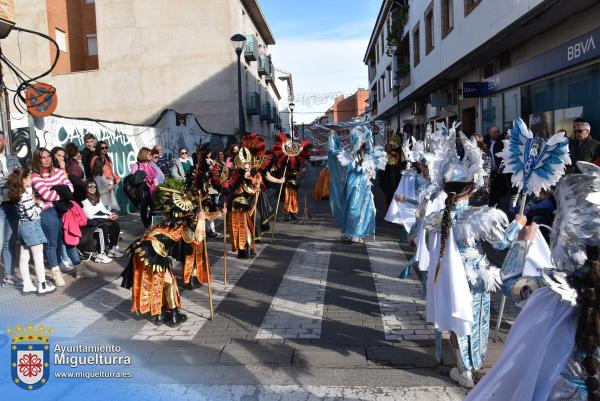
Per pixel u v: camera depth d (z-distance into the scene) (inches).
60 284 278.8
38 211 261.7
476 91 585.9
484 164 169.3
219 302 248.8
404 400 153.2
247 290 267.6
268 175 384.5
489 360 176.2
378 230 434.6
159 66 1023.0
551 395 96.9
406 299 246.1
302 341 198.7
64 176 281.7
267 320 222.5
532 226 141.7
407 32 1015.6
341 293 258.1
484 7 513.0
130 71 1025.5
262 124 1473.9
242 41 665.6
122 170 563.8
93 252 335.6
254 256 345.1
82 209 318.7
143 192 400.5
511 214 358.0
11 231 282.8
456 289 154.6
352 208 372.2
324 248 365.1
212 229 425.4
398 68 1077.1
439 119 873.5
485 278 161.9
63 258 313.7
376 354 185.0
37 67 971.9
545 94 468.1
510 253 183.2
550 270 105.0
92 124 502.3
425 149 211.9
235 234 334.0
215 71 1021.2
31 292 268.7
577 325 95.8
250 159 331.6
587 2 363.3
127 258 346.0
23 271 267.0
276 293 261.1
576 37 390.9
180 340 201.6
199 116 1027.3
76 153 339.9
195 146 811.4
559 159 139.4
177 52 1021.8
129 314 233.0
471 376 161.5
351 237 375.9
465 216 157.9
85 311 237.5
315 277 288.7
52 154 305.4
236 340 200.8
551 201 207.8
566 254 100.8
